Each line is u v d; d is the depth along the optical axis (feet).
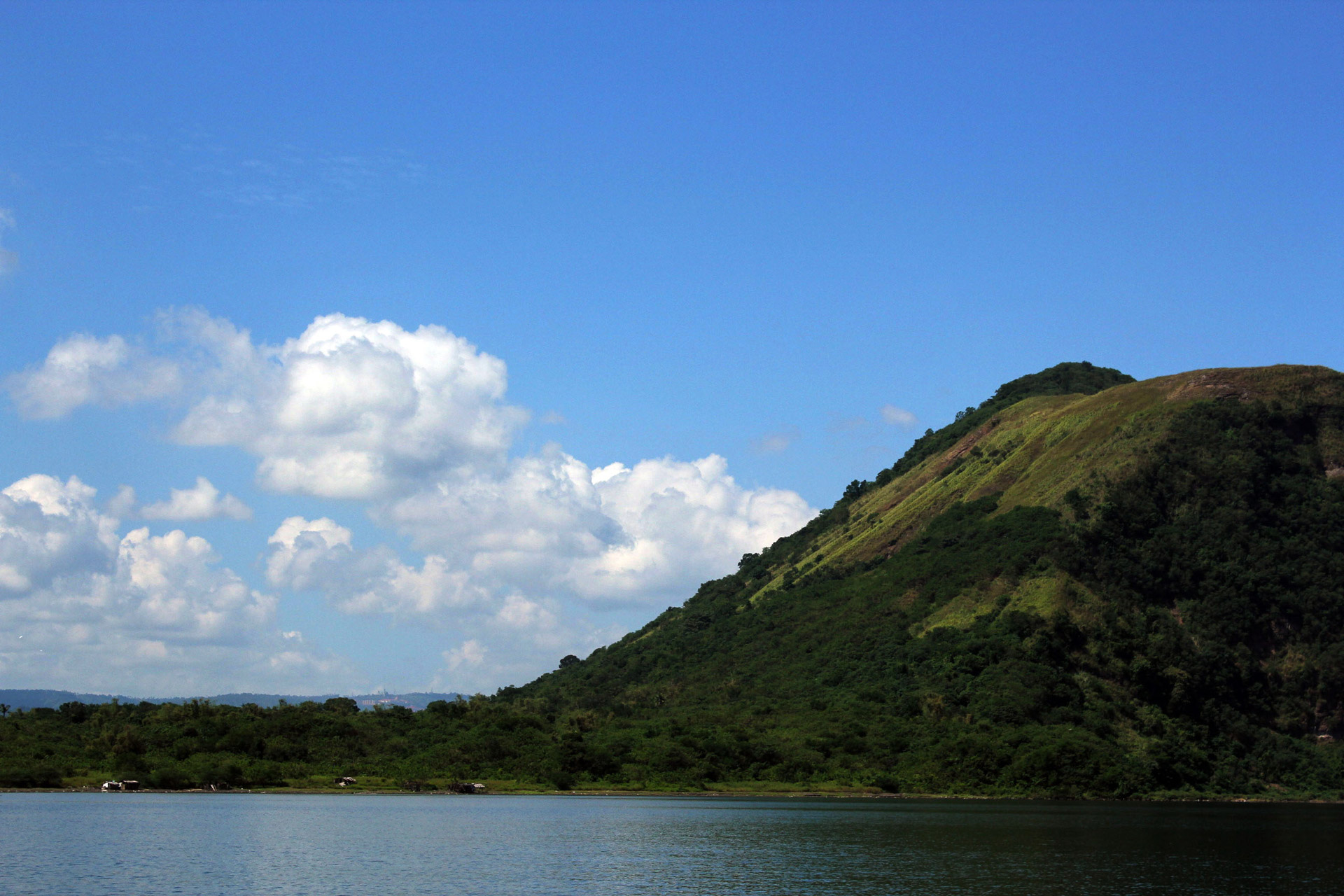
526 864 332.19
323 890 282.15
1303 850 388.78
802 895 287.48
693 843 391.04
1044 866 339.77
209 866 316.81
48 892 274.77
